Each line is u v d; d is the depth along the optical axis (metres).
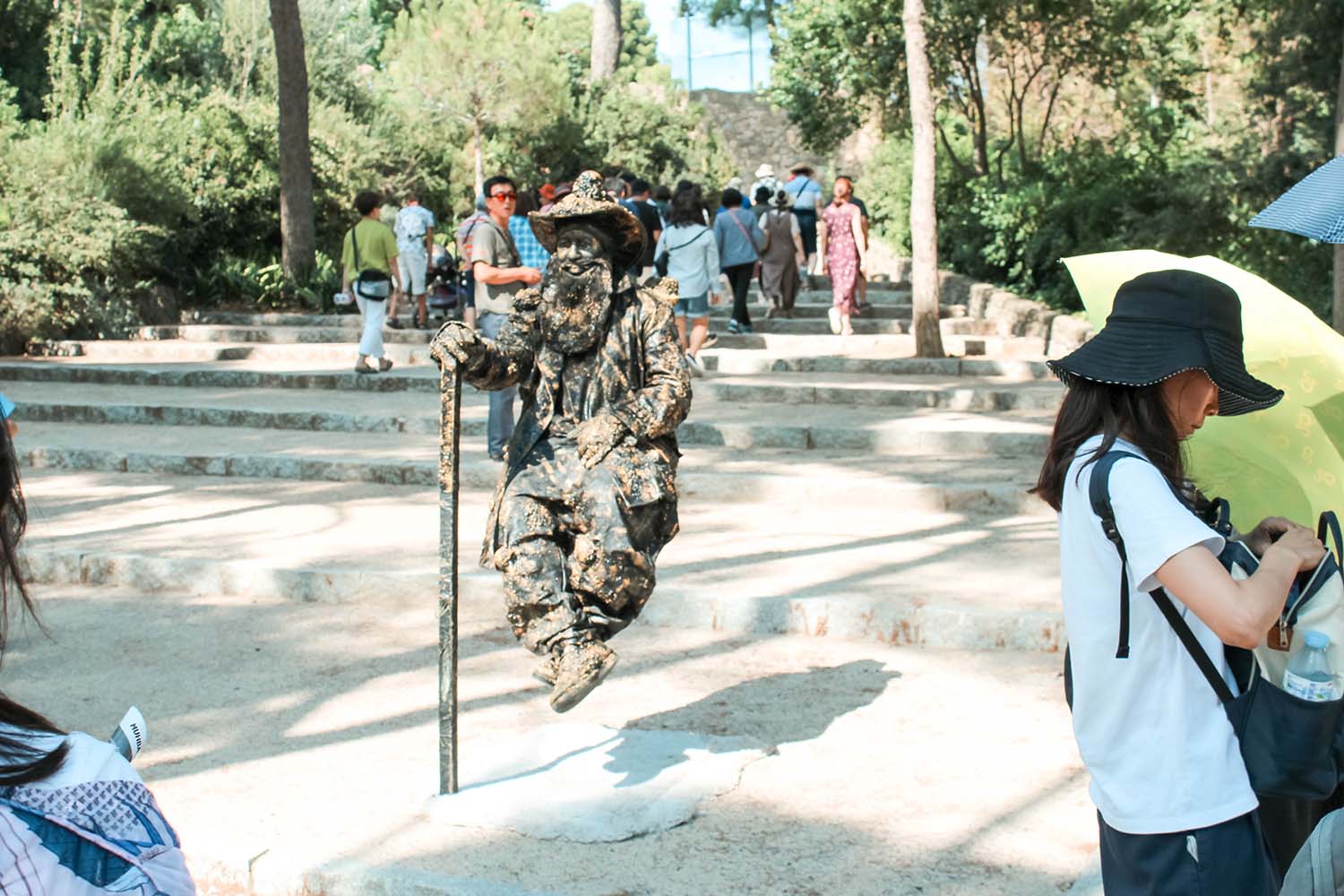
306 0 27.50
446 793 4.21
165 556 6.97
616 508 4.02
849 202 14.64
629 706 5.10
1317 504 2.97
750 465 8.93
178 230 18.34
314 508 8.29
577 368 4.18
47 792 1.32
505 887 3.62
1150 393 2.41
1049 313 13.92
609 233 4.21
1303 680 2.33
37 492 8.91
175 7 27.14
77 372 13.54
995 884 3.63
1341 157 2.88
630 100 29.81
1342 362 2.87
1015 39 17.33
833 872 3.73
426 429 10.59
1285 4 13.70
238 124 20.30
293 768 4.57
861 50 17.83
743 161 35.22
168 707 5.20
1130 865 2.38
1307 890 1.88
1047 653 5.59
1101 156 16.45
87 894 1.30
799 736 4.76
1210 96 20.00
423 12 26.53
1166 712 2.35
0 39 21.66
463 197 26.38
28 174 15.98
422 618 6.32
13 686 5.45
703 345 14.42
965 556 6.76
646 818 4.02
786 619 5.95
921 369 12.62
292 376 12.87
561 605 3.98
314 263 18.62
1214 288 2.42
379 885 3.71
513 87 25.95
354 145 22.33
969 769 4.43
